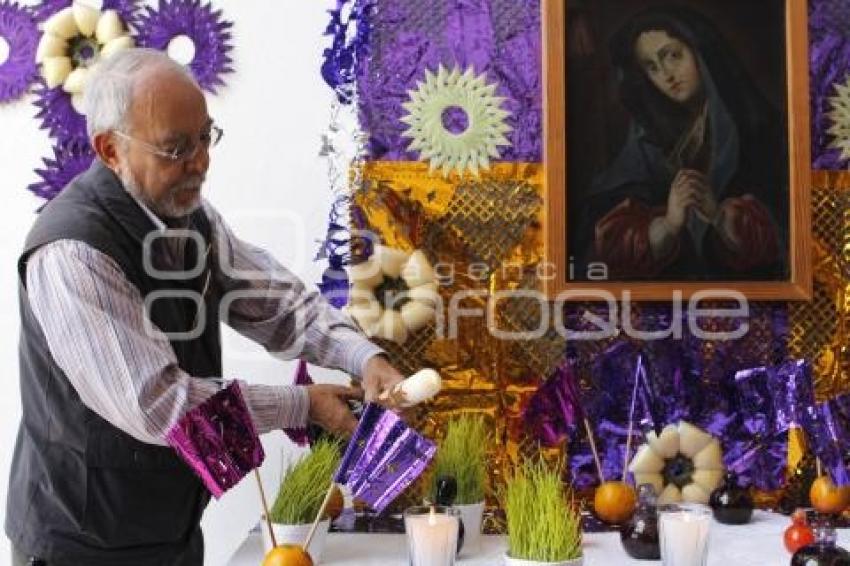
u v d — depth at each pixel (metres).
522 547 1.32
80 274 1.25
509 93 1.86
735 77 1.85
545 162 1.82
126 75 1.32
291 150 1.86
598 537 1.59
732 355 1.85
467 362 1.83
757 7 1.85
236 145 1.86
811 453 1.84
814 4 1.87
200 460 1.22
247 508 1.84
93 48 1.88
